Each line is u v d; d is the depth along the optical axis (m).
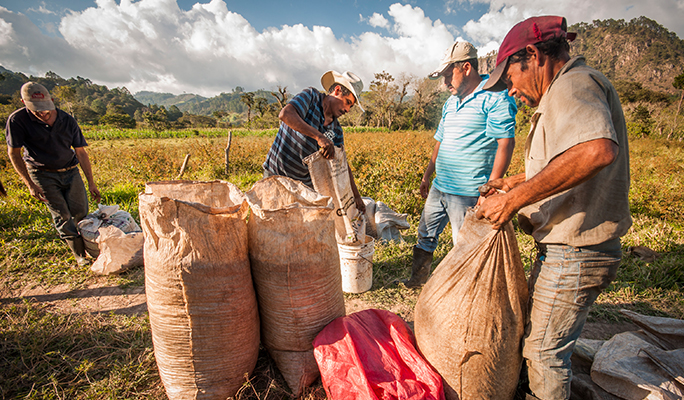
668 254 3.73
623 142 1.29
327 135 2.80
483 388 1.55
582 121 1.12
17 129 3.08
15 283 3.18
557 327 1.47
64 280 3.26
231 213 1.56
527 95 1.46
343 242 2.94
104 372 2.01
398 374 1.56
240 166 10.13
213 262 1.55
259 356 2.06
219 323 1.61
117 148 18.52
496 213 1.34
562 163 1.14
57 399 1.80
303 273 1.74
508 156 2.37
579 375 1.92
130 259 3.38
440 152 2.78
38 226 4.52
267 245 1.70
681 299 2.89
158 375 1.98
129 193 6.38
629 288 3.04
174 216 1.46
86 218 3.69
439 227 2.96
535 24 1.33
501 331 1.49
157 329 1.64
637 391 1.66
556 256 1.45
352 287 3.01
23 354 2.08
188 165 9.99
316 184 2.64
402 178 6.71
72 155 3.48
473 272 1.49
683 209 5.34
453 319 1.52
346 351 1.62
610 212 1.33
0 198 5.68
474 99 2.49
